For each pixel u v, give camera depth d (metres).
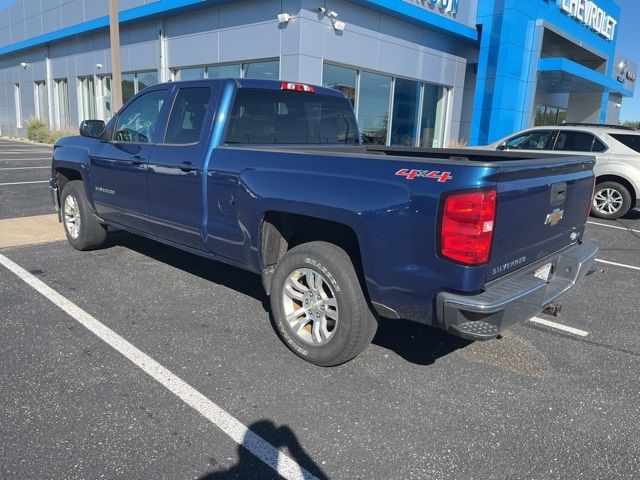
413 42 15.34
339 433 2.96
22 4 25.33
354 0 12.77
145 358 3.70
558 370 3.79
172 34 16.09
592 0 20.08
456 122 17.97
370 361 3.81
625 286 5.84
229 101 4.32
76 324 4.20
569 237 3.98
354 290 3.41
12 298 4.70
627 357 4.04
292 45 12.29
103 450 2.72
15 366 3.51
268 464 2.68
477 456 2.80
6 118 30.25
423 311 3.11
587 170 4.05
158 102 4.93
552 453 2.85
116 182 5.32
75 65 22.38
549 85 21.19
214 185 4.17
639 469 2.75
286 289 3.76
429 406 3.26
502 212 2.95
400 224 3.06
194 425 2.96
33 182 11.62
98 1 19.36
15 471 2.55
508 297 2.94
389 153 5.32
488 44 16.16
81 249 6.25
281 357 3.79
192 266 5.81
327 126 5.27
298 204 3.52
